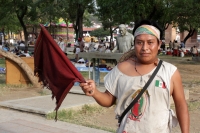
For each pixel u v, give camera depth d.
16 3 26.88
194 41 41.19
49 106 7.14
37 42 2.70
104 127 5.91
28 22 42.53
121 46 9.77
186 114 2.50
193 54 27.89
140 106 2.44
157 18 19.58
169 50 31.20
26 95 9.26
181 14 18.59
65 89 2.53
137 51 2.51
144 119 2.42
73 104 7.35
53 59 2.58
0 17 26.78
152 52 2.48
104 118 6.75
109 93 2.67
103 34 74.56
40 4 30.22
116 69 2.66
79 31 30.66
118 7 16.05
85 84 2.52
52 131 5.53
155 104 2.42
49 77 2.67
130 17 16.75
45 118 6.43
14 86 10.64
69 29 50.47
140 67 2.55
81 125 5.96
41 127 5.78
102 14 19.55
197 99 8.97
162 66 2.50
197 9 17.42
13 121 6.19
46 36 2.61
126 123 2.48
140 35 2.49
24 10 28.64
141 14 17.23
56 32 47.78
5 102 7.66
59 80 2.58
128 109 2.49
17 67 10.89
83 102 7.64
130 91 2.48
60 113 6.59
